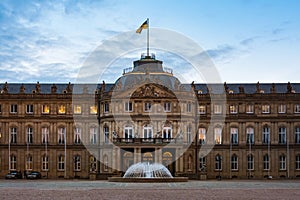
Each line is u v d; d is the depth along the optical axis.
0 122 154.75
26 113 155.12
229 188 93.44
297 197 75.38
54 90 155.62
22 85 156.12
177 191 84.94
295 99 155.38
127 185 101.88
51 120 155.12
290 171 154.62
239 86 160.75
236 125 155.75
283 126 155.62
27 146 154.00
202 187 95.94
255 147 155.00
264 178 152.62
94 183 111.44
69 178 152.38
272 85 157.50
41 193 81.31
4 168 153.75
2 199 71.50
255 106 156.00
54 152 154.88
